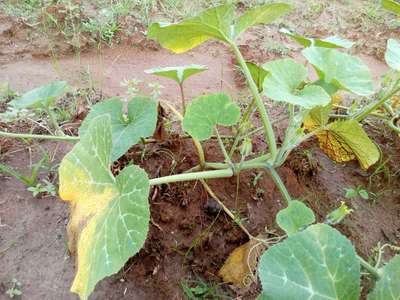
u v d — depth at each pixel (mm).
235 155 525
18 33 757
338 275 278
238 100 645
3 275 410
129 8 836
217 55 769
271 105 637
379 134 599
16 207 467
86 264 323
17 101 483
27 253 429
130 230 308
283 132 574
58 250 433
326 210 493
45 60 716
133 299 403
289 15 912
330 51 447
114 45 762
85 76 682
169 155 514
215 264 433
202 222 457
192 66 485
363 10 949
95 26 768
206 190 474
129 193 325
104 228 326
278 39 828
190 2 892
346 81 432
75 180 365
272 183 499
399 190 529
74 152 366
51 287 406
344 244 287
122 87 663
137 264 423
